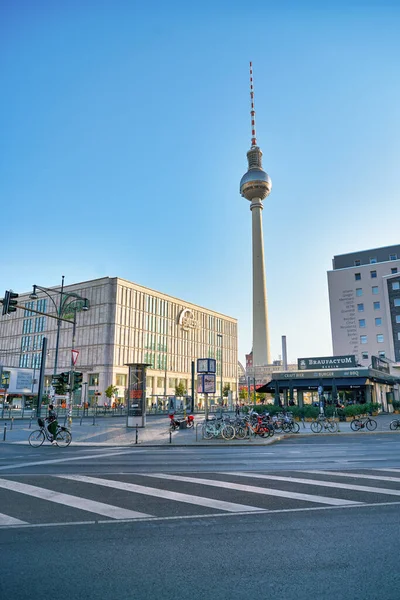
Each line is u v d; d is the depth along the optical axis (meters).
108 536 6.18
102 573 4.89
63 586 4.56
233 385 120.00
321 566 5.08
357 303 69.44
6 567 5.08
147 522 6.86
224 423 23.31
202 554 5.47
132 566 5.09
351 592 4.42
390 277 66.50
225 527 6.59
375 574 4.86
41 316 92.38
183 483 10.07
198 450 18.00
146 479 10.63
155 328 93.12
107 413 55.56
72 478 10.79
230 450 17.86
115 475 11.27
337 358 42.22
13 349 95.06
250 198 144.88
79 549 5.66
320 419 28.16
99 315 83.25
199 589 4.48
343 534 6.25
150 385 89.62
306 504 7.98
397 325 64.94
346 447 18.66
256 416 23.94
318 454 16.09
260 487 9.56
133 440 21.61
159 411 59.97
